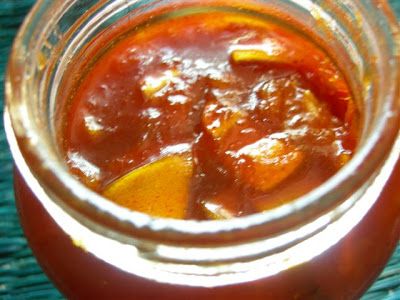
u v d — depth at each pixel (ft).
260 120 0.43
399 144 0.39
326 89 0.45
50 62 0.41
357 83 0.42
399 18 0.60
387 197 0.39
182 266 0.34
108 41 0.47
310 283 0.37
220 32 0.48
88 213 0.33
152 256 0.34
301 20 0.47
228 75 0.46
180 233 0.32
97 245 0.36
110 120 0.44
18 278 0.52
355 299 0.41
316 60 0.46
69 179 0.34
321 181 0.41
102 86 0.46
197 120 0.44
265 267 0.35
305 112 0.43
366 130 0.37
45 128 0.37
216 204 0.40
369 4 0.39
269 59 0.46
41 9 0.40
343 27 0.42
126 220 0.33
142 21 0.48
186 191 0.41
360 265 0.39
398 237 0.42
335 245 0.37
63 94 0.44
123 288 0.37
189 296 0.36
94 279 0.38
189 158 0.42
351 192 0.34
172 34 0.48
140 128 0.44
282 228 0.32
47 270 0.41
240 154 0.41
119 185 0.41
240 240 0.32
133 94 0.45
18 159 0.39
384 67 0.37
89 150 0.43
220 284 0.36
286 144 0.42
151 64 0.47
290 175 0.41
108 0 0.45
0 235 0.54
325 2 0.44
